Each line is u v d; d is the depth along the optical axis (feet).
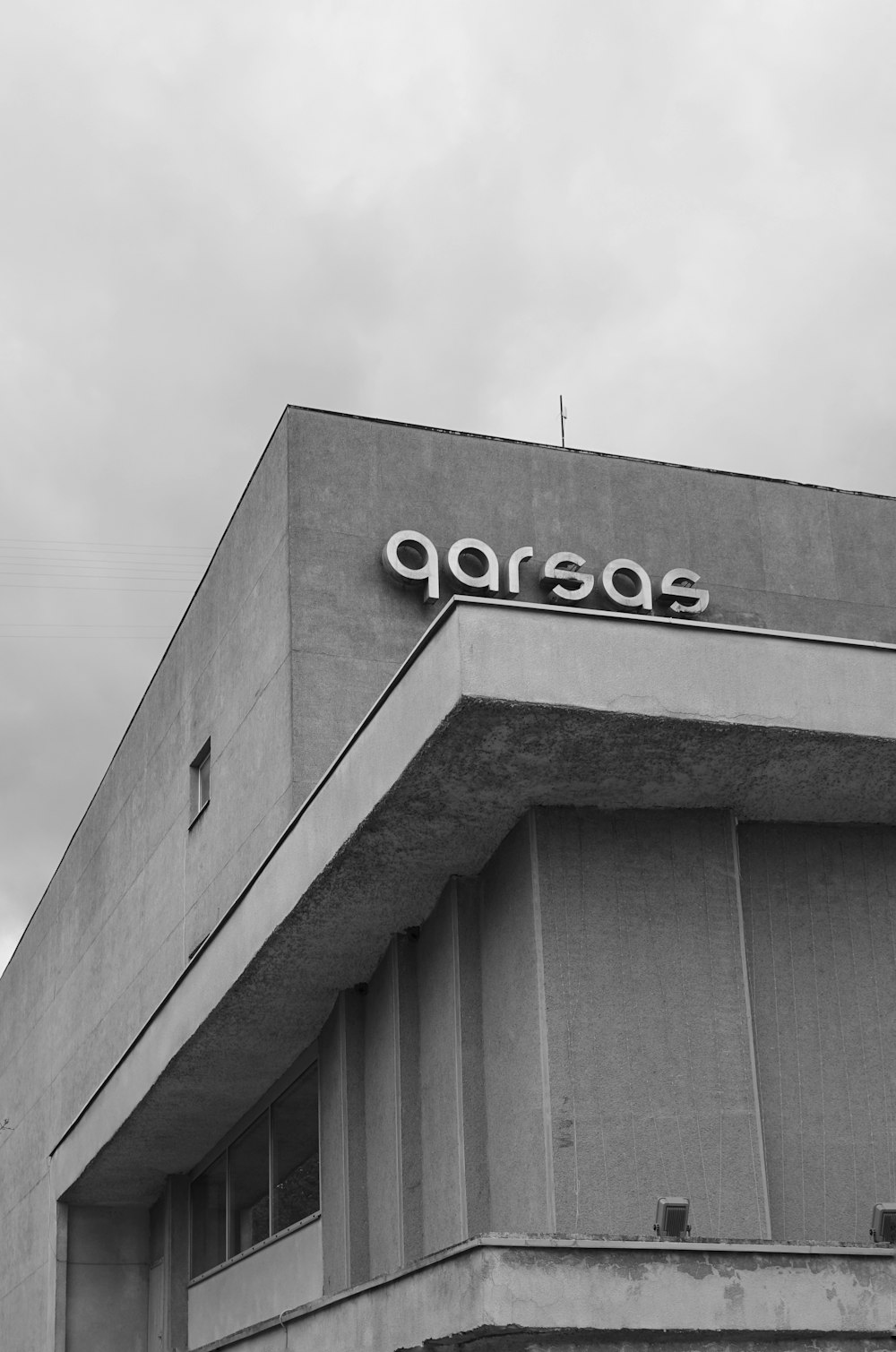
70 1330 88.63
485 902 48.88
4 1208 114.93
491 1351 39.04
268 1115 69.82
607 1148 42.70
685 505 78.84
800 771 45.11
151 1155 80.48
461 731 41.55
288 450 72.18
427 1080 51.26
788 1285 39.01
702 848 46.24
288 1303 63.72
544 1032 43.42
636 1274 38.06
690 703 42.42
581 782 44.57
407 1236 50.29
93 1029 97.25
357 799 47.37
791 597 79.30
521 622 41.70
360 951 55.42
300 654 68.90
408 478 73.72
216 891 75.92
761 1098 45.09
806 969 46.68
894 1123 45.78
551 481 76.48
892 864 48.57
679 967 44.86
